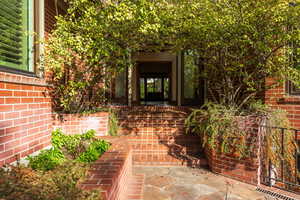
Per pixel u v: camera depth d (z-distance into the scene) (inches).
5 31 101.6
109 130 197.8
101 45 153.1
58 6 181.2
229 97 180.5
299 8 126.8
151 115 233.6
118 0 151.1
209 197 118.3
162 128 210.2
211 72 193.0
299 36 133.1
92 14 151.8
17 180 64.2
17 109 99.6
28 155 106.3
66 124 165.9
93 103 208.2
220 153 151.6
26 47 119.3
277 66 152.8
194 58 206.2
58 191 61.3
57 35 148.3
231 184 135.9
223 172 149.9
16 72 107.3
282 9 129.5
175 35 173.9
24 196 54.8
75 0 155.9
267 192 125.1
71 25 151.9
